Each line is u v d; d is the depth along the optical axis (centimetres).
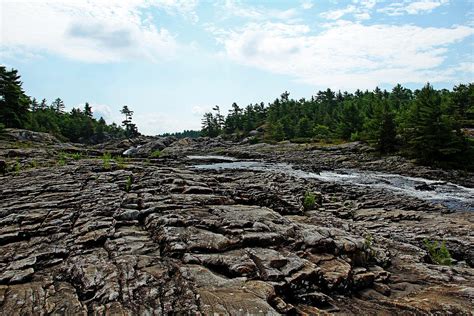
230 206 1222
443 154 4528
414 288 869
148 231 985
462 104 7644
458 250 1431
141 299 618
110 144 9325
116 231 968
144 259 780
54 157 3194
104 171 1917
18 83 6744
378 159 5172
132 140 9775
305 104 13000
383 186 3284
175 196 1291
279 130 10012
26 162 2552
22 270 731
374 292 831
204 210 1137
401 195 2662
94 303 611
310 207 1800
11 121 6488
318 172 4238
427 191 3080
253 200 1442
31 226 962
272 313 584
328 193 2614
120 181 1569
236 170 3744
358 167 4872
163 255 819
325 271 825
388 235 1593
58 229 959
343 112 9319
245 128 12050
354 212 2053
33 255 801
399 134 5947
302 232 1005
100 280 681
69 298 628
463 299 757
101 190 1372
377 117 6719
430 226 1753
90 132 11506
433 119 4600
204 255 802
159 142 9250
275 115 12062
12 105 6569
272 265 786
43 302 614
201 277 702
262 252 844
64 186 1423
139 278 689
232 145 10038
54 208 1127
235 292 651
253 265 758
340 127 8481
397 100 10269
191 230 938
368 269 941
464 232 1638
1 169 2000
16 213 1067
